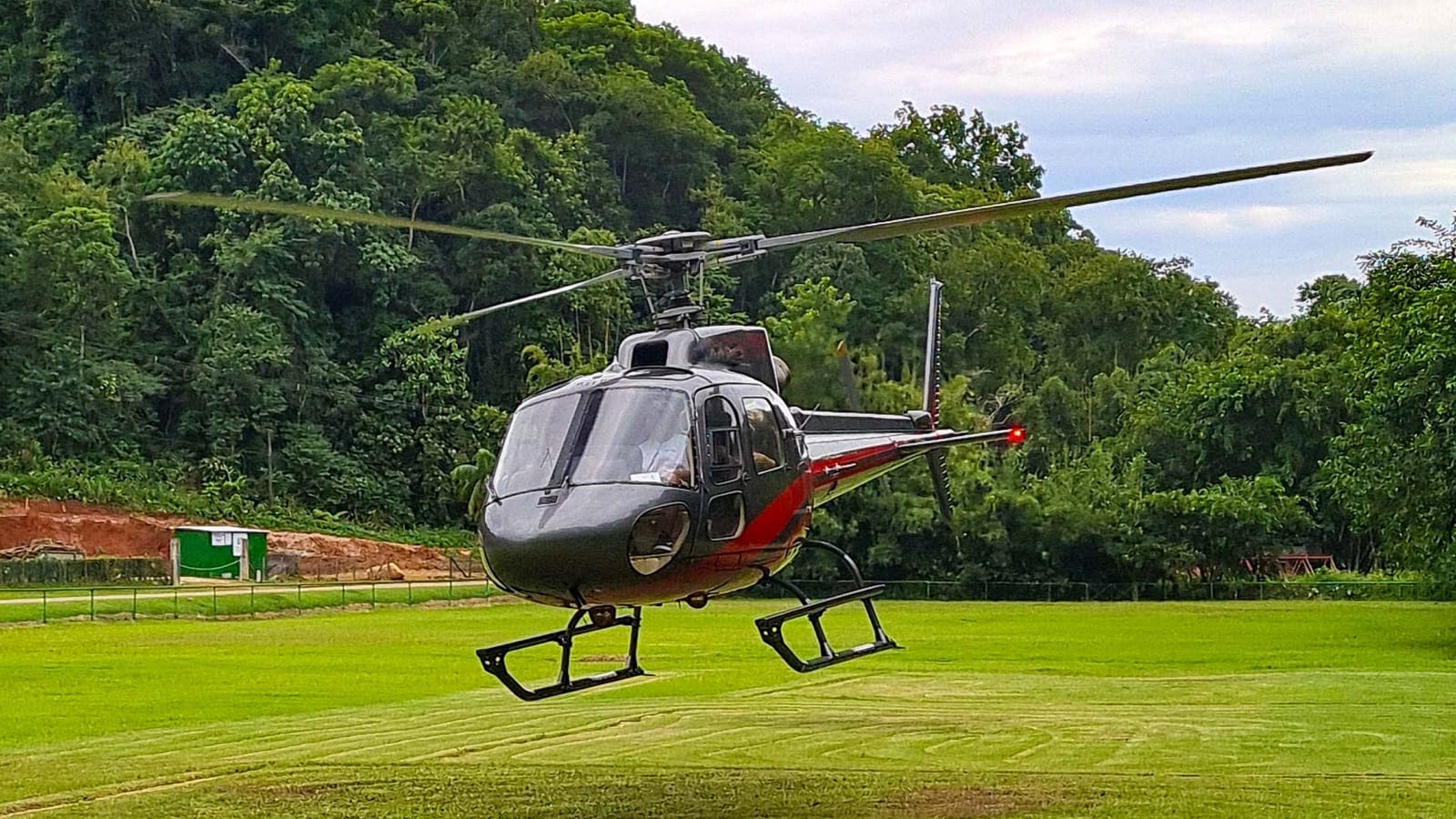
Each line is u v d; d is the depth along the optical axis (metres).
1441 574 42.16
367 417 94.06
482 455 78.12
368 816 14.50
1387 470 41.97
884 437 18.78
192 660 36.00
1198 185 13.98
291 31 111.12
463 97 106.19
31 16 107.12
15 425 83.19
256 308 92.62
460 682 29.81
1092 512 73.81
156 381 88.38
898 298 104.62
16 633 46.69
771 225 114.12
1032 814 13.99
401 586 73.25
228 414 89.69
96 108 104.44
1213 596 73.25
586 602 14.34
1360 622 52.62
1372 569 82.94
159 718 23.47
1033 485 77.31
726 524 14.46
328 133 97.31
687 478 14.15
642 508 13.80
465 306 99.50
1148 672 32.50
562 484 14.16
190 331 92.25
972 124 151.00
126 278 87.50
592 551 13.69
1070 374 114.56
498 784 16.27
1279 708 24.00
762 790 15.75
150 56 106.62
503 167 100.25
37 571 69.44
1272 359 89.56
